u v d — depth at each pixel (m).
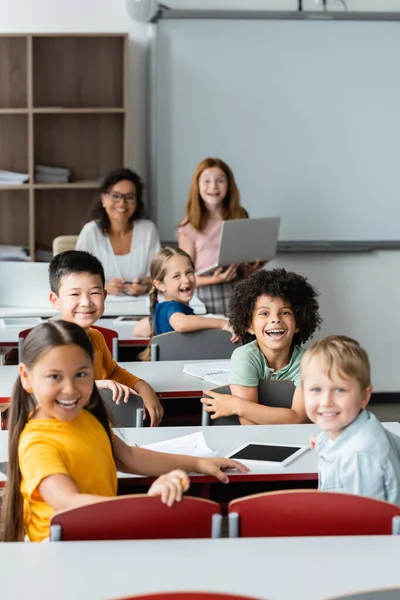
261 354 3.31
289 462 2.59
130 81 6.37
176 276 4.44
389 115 6.46
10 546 1.89
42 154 6.36
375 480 2.22
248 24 6.26
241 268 5.58
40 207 6.41
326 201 6.49
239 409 3.16
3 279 5.01
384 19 6.36
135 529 1.95
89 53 6.30
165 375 3.74
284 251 6.40
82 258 3.40
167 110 6.29
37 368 2.17
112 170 6.17
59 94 6.32
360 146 6.47
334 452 2.29
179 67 6.25
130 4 6.08
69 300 3.37
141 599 1.57
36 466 2.12
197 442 2.75
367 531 1.99
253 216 6.44
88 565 1.80
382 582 1.74
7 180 6.16
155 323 4.41
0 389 3.43
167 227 6.38
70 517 1.92
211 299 5.50
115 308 5.10
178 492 1.95
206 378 3.64
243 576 1.76
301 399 3.19
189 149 6.34
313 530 1.99
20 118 6.32
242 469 2.51
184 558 1.84
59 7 6.26
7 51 6.26
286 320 3.25
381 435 2.27
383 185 6.52
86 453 2.21
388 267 6.54
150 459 2.44
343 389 2.25
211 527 1.97
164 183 6.34
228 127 6.35
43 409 2.20
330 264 6.49
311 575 1.77
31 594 1.68
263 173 6.41
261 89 6.33
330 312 6.52
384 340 6.61
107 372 3.45
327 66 6.36
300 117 6.39
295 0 6.32
